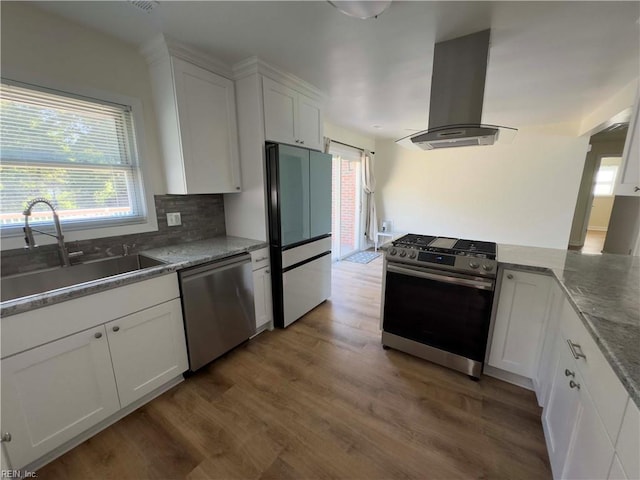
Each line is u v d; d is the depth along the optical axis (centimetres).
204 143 210
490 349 190
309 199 266
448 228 503
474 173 466
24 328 119
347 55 199
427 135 188
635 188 131
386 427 156
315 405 172
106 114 186
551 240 425
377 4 125
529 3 139
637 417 66
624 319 101
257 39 178
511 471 132
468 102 176
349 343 238
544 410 151
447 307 196
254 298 236
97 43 175
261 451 142
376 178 564
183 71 191
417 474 131
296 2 142
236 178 238
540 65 205
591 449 89
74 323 134
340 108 325
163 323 172
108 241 192
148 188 209
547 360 157
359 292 351
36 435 127
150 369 169
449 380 193
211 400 175
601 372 89
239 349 229
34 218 165
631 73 215
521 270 170
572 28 160
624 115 259
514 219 446
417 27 162
